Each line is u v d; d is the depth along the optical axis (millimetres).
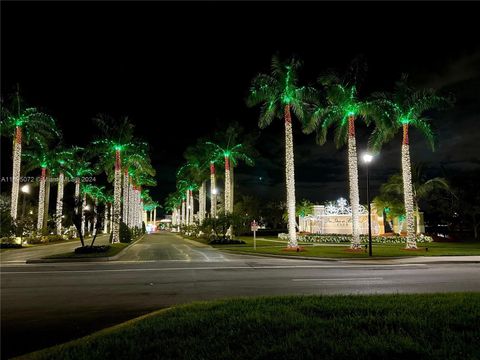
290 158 32750
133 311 10062
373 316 7215
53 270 20359
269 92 32188
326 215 69500
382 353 5309
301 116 32531
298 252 29703
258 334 6316
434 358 5164
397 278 16031
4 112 39562
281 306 8375
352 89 30750
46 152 53250
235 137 47656
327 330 6430
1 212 38188
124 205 61312
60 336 7770
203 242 48875
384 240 47656
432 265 22156
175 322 7273
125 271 19609
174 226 147125
